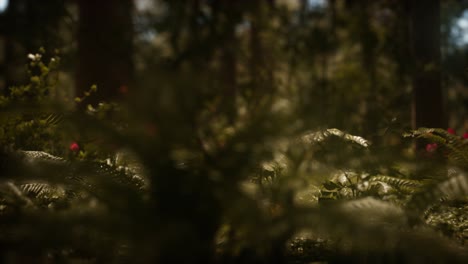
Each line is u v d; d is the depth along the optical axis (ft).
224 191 9.76
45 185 13.29
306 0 48.47
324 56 45.55
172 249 8.74
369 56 42.60
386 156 13.79
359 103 40.63
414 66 34.32
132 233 8.95
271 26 46.14
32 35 39.73
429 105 33.53
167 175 9.88
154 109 10.11
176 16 42.83
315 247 12.72
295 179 10.72
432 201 10.34
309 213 9.02
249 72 47.03
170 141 9.96
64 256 10.80
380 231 8.48
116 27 33.06
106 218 9.02
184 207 9.77
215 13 43.70
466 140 15.49
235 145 10.00
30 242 8.20
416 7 34.78
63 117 11.43
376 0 44.93
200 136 10.24
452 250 8.59
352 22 44.11
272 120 10.61
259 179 12.15
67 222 8.53
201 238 9.88
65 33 40.78
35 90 17.62
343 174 14.57
